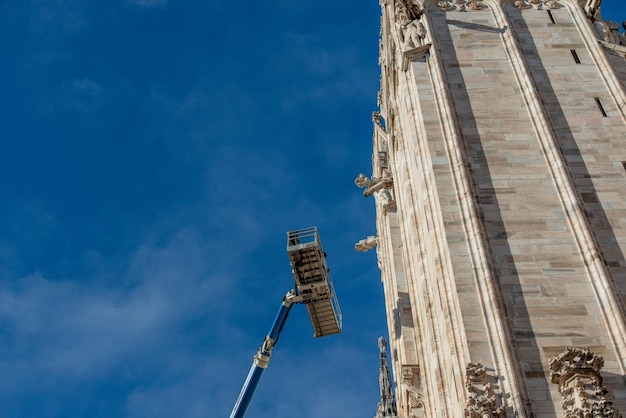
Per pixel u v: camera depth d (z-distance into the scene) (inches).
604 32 1628.9
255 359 1856.5
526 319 1113.4
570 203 1266.0
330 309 1809.8
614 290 1138.0
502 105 1455.5
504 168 1332.4
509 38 1590.8
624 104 1448.1
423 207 1362.0
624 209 1261.1
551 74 1520.7
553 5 1689.2
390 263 1822.1
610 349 1083.3
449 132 1395.2
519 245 1210.6
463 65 1537.9
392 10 1836.9
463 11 1672.0
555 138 1374.3
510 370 1045.8
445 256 1222.3
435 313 1284.4
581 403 972.6
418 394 1433.3
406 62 1581.0
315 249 1728.6
